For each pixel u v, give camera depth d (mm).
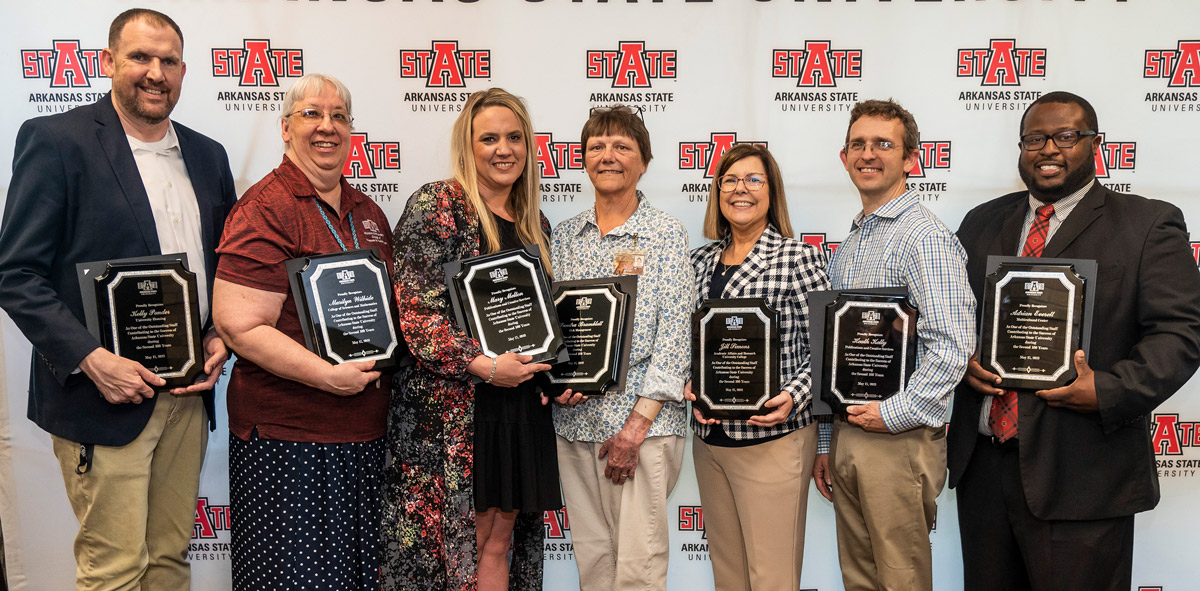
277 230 1711
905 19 2389
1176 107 2387
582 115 2449
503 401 1932
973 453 2039
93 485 1943
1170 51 2363
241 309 1673
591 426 1979
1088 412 1866
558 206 2498
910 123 1960
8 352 2492
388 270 1884
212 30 2395
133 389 1827
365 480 1852
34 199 1818
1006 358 1867
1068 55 2379
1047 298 1830
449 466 1839
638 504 1977
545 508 1958
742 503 2033
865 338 1904
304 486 1766
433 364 1743
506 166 1890
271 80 2418
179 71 1944
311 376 1688
